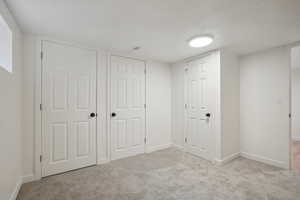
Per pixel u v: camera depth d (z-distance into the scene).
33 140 2.18
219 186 2.04
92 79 2.71
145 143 3.39
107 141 2.86
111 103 2.94
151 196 1.83
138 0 1.44
